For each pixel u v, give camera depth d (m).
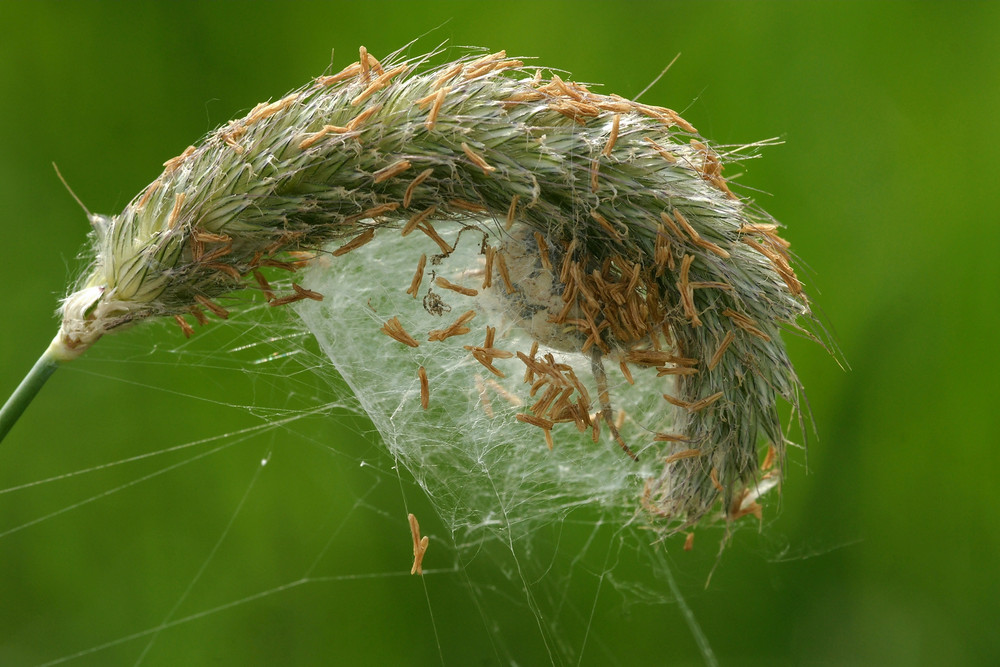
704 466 0.24
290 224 0.24
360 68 0.24
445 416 0.26
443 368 0.26
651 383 0.25
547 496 0.27
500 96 0.24
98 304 0.24
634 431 0.26
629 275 0.24
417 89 0.24
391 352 0.26
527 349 0.25
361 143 0.24
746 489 0.25
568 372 0.24
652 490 0.25
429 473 0.27
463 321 0.24
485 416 0.26
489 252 0.24
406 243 0.26
